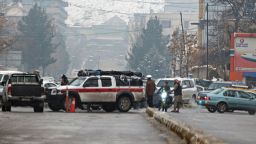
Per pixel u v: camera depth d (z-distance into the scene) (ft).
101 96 203.41
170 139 100.58
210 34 577.84
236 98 235.61
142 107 241.76
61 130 116.16
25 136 102.27
